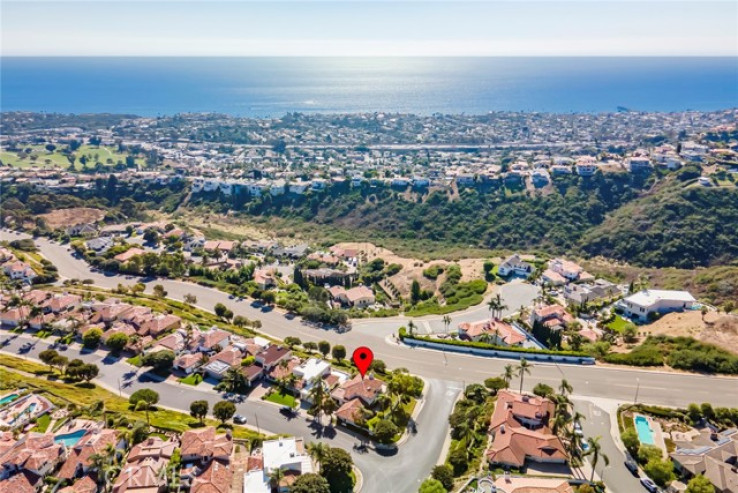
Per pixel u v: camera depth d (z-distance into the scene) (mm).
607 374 126062
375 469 95062
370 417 109688
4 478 91062
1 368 129250
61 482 91062
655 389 118750
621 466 94688
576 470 93312
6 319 156875
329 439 104000
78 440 100500
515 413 106500
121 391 122875
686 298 160750
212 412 113688
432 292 198000
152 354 132000
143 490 86188
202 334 144875
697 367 126562
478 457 96625
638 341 142625
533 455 95375
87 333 144000
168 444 97562
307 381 122250
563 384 107875
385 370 128875
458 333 155125
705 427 104875
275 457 93375
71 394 118062
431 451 100188
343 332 157625
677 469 93062
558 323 152500
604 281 195250
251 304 180250
